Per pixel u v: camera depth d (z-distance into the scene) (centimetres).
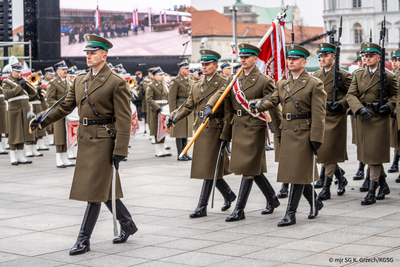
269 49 980
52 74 1947
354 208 930
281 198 1044
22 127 1595
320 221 834
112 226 831
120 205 735
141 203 1002
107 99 707
